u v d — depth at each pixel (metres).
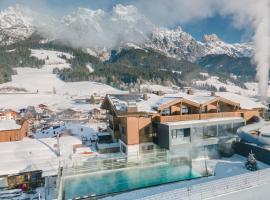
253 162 27.39
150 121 33.47
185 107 35.62
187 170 28.83
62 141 38.03
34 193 25.84
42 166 28.52
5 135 37.81
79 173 27.59
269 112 44.25
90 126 58.47
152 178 26.83
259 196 20.14
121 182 25.92
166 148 30.88
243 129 33.12
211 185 20.81
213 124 33.06
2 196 25.14
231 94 44.84
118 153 33.91
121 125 35.28
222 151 33.31
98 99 133.38
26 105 127.00
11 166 27.77
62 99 147.38
